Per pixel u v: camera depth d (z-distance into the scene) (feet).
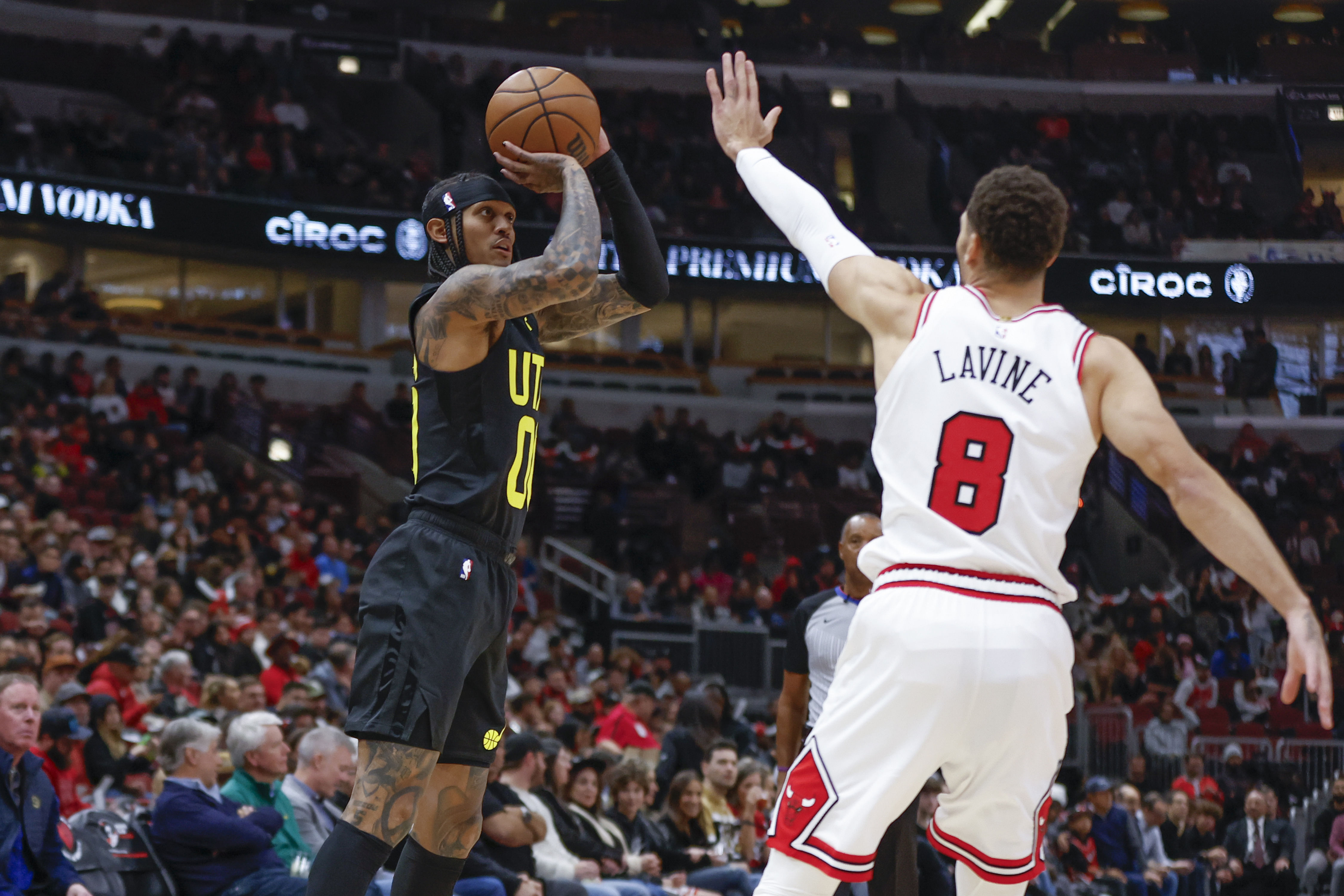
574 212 12.41
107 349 87.92
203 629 43.50
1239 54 144.46
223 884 23.03
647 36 126.00
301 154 103.24
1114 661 71.61
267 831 24.26
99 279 100.12
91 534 58.59
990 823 10.48
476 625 12.49
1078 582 91.40
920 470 10.56
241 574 54.70
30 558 49.55
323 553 68.85
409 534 12.60
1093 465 100.99
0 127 91.15
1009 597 10.25
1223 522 9.72
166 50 108.27
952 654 10.09
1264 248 110.11
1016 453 10.39
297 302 106.93
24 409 74.33
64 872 21.57
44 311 88.17
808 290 107.76
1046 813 10.79
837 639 20.07
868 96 129.08
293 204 96.37
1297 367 116.47
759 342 118.32
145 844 23.24
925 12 146.41
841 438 108.37
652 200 111.96
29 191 87.15
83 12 108.47
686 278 105.81
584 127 13.85
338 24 117.80
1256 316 116.88
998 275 10.93
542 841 28.17
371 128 118.93
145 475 71.67
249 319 105.50
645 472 95.76
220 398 86.38
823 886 10.42
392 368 101.45
